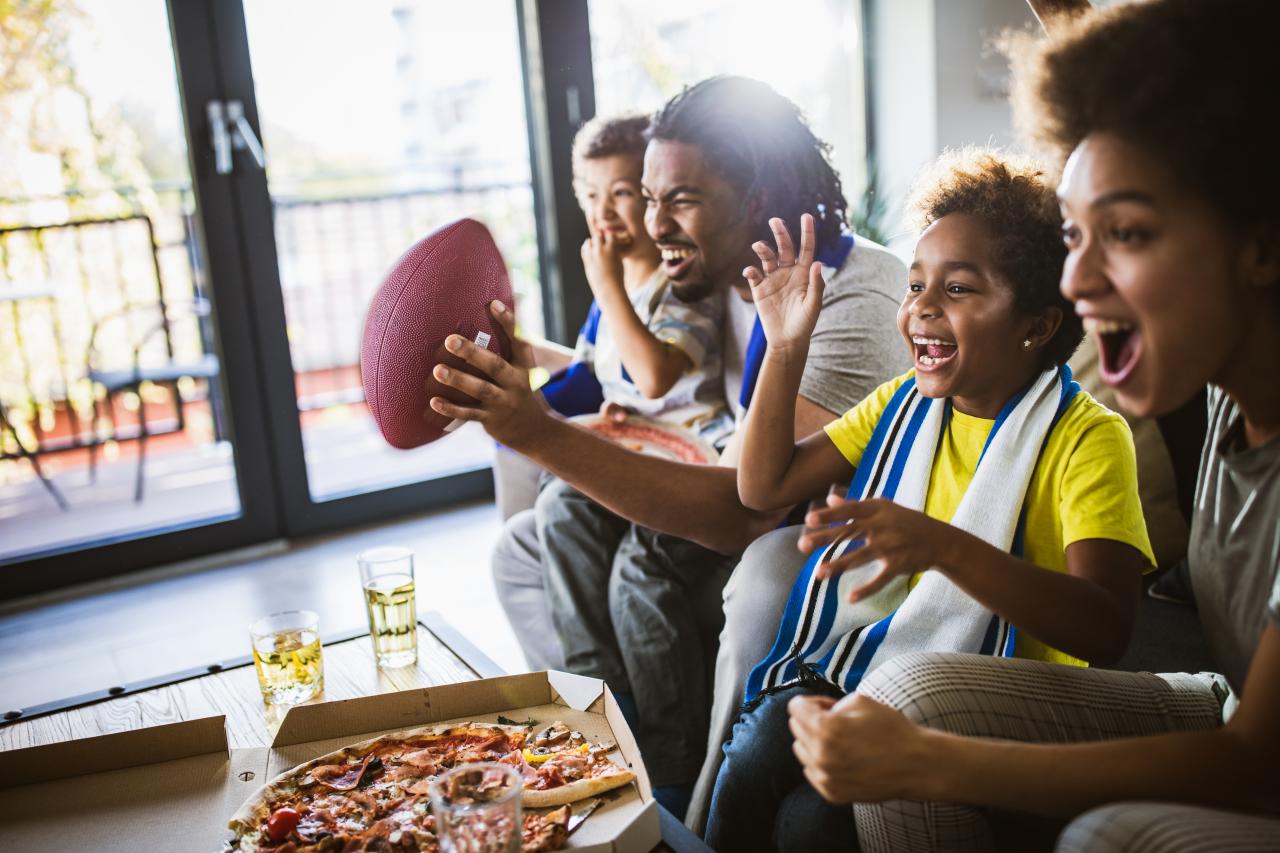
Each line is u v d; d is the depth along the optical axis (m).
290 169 4.31
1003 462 1.19
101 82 3.04
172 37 2.72
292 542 3.07
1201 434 1.70
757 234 1.69
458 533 3.10
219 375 2.92
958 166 1.22
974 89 3.58
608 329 2.01
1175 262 0.80
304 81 2.99
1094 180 0.82
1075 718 1.02
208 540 2.96
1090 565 1.09
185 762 1.18
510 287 1.40
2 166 3.23
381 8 3.20
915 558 0.98
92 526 3.41
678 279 1.79
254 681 1.45
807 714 0.87
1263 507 0.88
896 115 3.64
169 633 2.55
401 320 1.28
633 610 1.67
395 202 4.43
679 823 1.06
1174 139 0.77
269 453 3.01
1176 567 1.70
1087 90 0.82
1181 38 0.78
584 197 2.05
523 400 1.29
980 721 0.99
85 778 1.16
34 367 3.90
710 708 1.68
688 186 1.67
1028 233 1.14
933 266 1.18
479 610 2.59
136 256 3.85
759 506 1.37
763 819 1.27
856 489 1.33
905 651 1.24
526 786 1.06
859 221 3.32
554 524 1.83
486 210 4.37
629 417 1.92
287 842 0.98
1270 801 0.81
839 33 3.65
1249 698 0.80
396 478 3.27
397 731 1.20
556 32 3.06
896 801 1.00
